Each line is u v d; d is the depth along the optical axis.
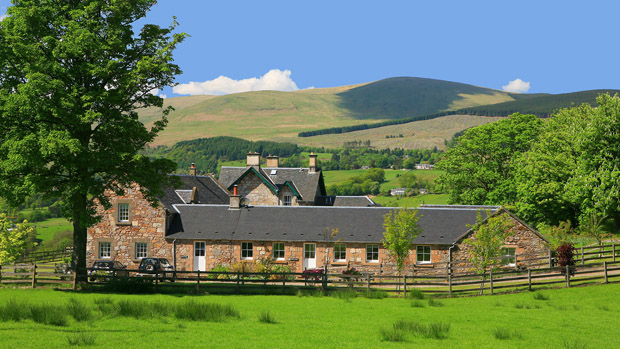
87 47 33.22
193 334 22.19
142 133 35.75
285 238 49.12
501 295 35.16
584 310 29.56
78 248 37.34
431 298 33.31
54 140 30.94
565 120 72.31
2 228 66.06
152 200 38.53
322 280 36.84
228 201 67.38
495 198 69.62
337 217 51.03
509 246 45.69
